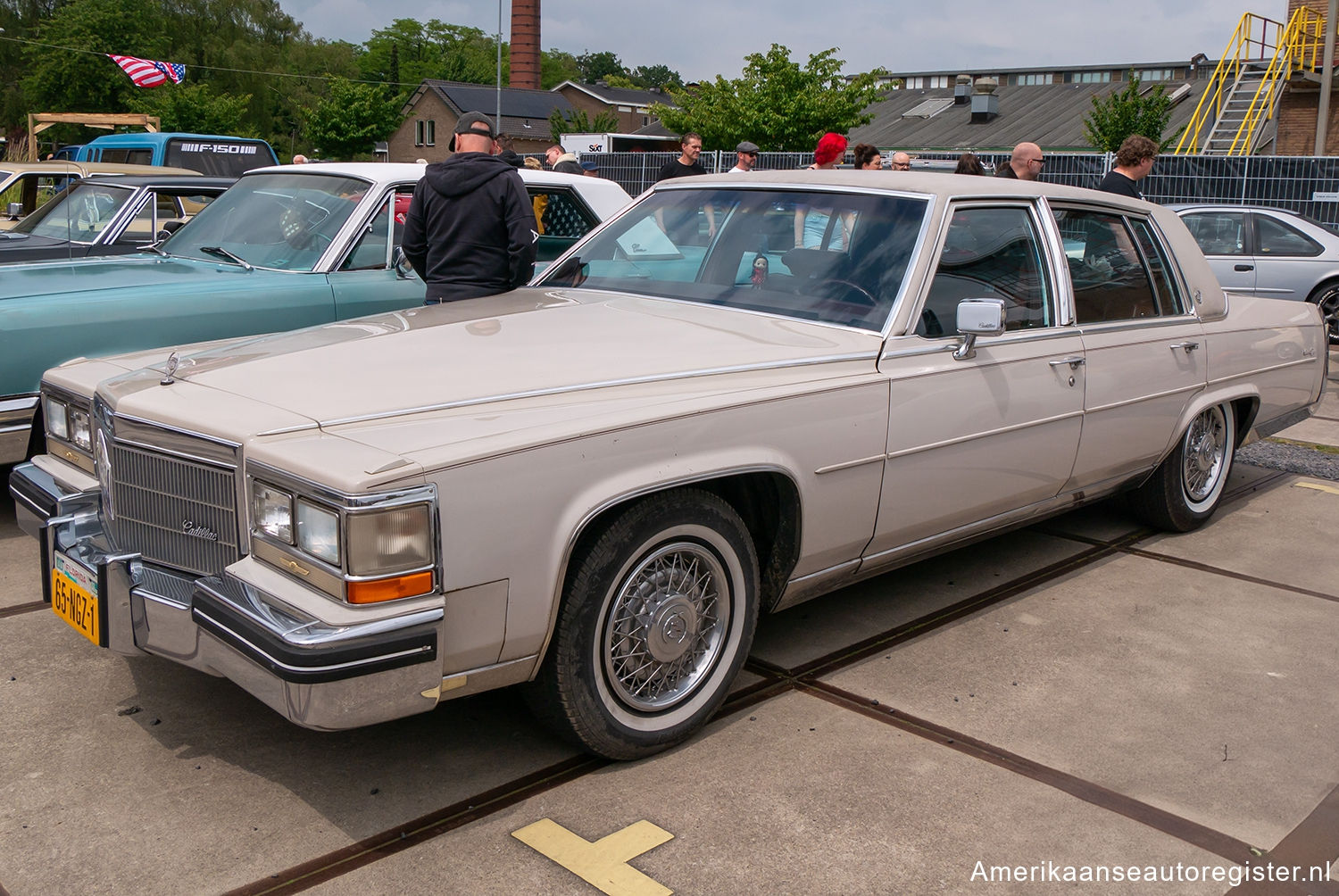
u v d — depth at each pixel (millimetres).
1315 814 2875
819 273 3775
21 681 3426
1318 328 5844
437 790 2875
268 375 2920
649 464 2840
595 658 2871
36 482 3414
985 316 3414
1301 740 3271
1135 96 24562
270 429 2572
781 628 4039
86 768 2930
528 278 5078
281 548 2525
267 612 2441
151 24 62188
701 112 29562
